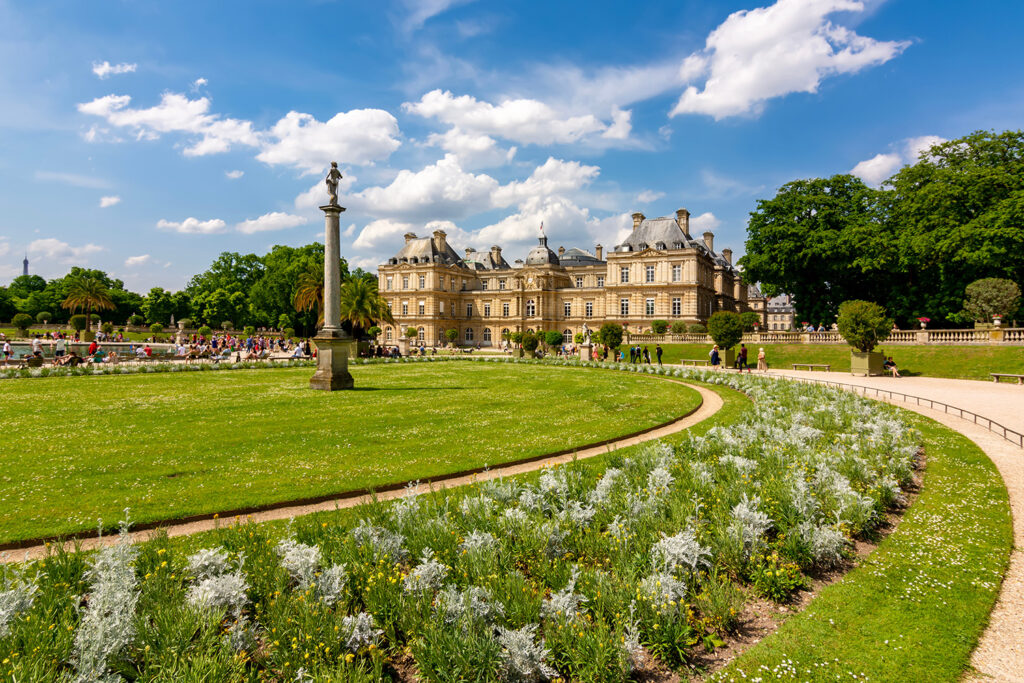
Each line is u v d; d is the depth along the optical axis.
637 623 5.62
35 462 12.45
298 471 12.05
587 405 22.03
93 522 8.95
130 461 12.66
